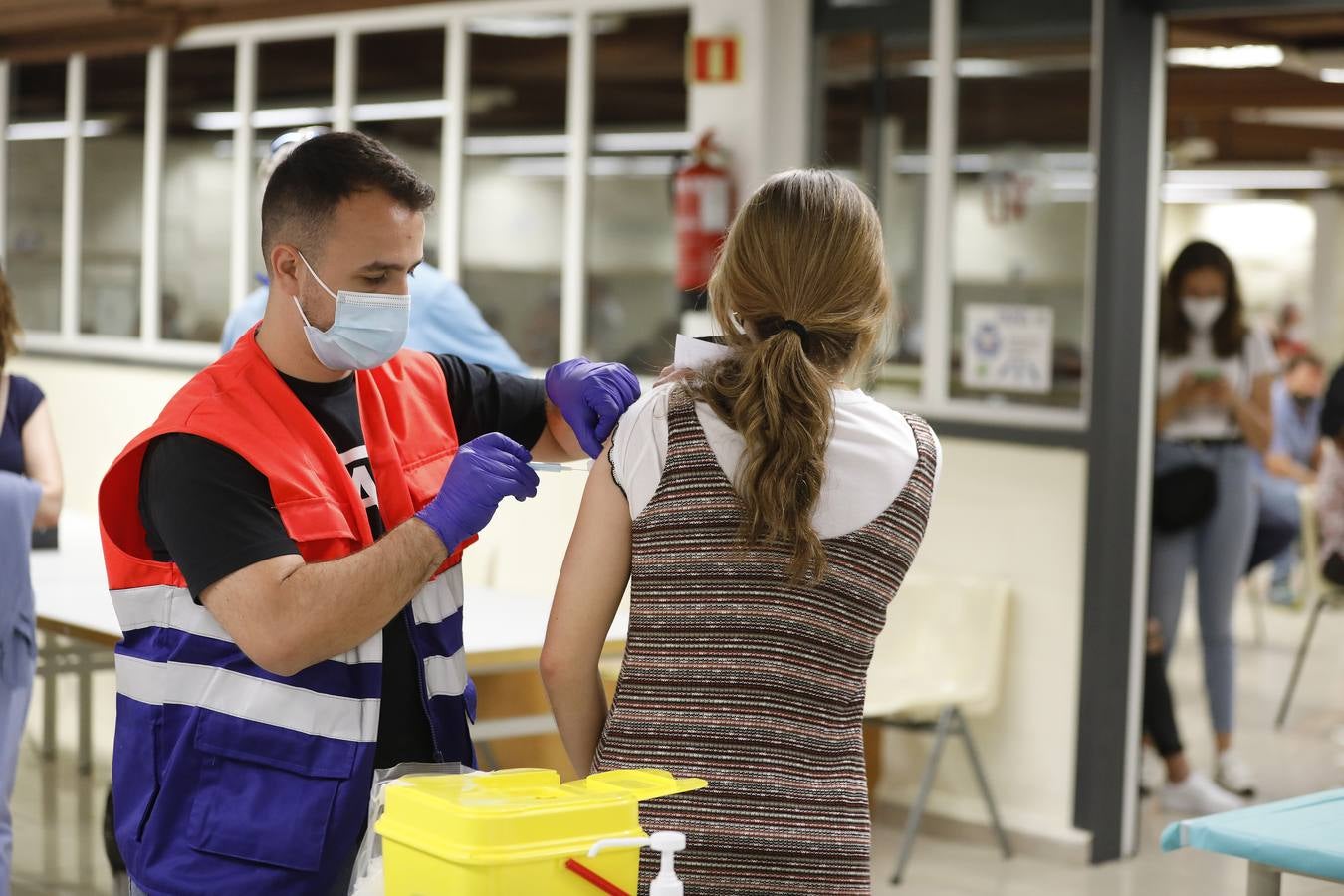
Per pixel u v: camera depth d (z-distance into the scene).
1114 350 4.55
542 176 5.95
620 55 5.69
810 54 5.22
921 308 5.04
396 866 1.51
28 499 2.88
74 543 4.49
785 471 1.65
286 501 1.80
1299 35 5.70
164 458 1.79
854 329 1.74
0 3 7.66
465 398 2.17
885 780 5.09
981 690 4.66
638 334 5.70
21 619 2.89
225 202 7.27
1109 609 4.60
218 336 7.36
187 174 7.46
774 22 5.27
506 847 1.42
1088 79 4.62
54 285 8.24
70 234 8.09
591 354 5.84
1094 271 4.57
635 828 1.50
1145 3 4.53
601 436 2.01
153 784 1.84
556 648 1.77
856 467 1.71
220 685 1.82
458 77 6.19
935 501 4.93
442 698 1.96
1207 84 7.53
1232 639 5.39
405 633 1.93
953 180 4.94
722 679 1.68
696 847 1.66
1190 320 5.16
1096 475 4.58
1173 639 5.25
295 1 6.77
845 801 1.71
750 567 1.67
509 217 6.09
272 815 1.81
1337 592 6.39
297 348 1.87
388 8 6.41
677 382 1.75
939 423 4.93
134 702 1.86
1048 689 4.70
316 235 1.81
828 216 1.73
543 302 5.98
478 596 3.84
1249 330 5.29
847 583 1.70
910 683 4.75
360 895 1.60
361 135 1.86
